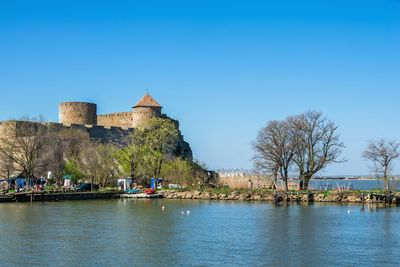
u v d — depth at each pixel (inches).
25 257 1844.2
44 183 4690.0
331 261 1809.8
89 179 4995.1
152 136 5216.5
